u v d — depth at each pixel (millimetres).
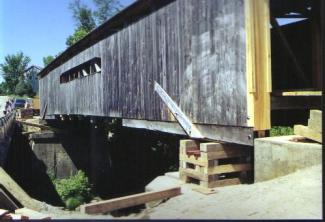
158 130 11312
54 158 25891
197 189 7062
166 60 10727
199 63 9117
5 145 18109
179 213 5848
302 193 5496
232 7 7844
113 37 14570
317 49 9406
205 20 8828
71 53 20469
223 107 8203
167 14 10602
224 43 8141
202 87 9008
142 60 12219
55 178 25609
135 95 12797
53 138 25938
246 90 7449
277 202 5422
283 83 11016
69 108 21344
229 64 7988
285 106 8086
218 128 8422
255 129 7344
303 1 9508
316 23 9430
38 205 10117
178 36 10062
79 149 26516
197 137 9234
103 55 15695
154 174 19453
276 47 11281
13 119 25734
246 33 7406
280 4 9492
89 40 17188
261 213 5141
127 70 13398
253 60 7348
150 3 11383
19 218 7121
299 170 6363
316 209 4906
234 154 7590
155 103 11406
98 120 18219
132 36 12922
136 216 6090
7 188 9961
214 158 7352
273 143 6809
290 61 10789
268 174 6910
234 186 7176
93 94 17062
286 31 11078
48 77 27250
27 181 25422
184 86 9812
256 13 7391
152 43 11523
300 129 6750
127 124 13492
